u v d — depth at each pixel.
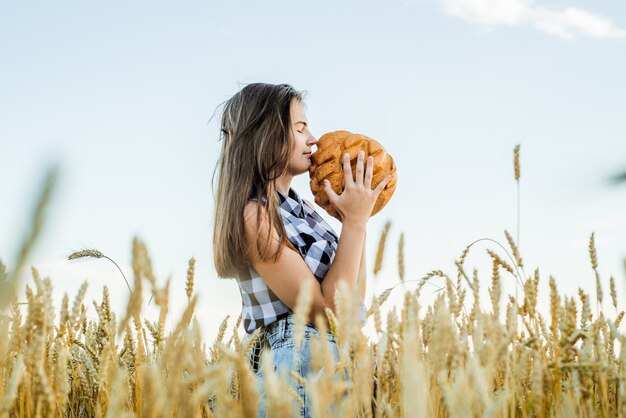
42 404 1.05
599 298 1.58
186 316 0.89
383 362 1.29
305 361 1.92
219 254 2.25
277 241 2.12
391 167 2.49
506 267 1.68
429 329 1.44
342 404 0.91
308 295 0.95
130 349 1.36
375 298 1.29
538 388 1.23
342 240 2.23
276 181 2.49
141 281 0.81
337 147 2.46
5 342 1.06
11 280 0.21
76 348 1.79
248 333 2.17
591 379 1.41
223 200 2.33
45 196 0.17
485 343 1.19
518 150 1.94
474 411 1.06
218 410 0.85
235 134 2.47
